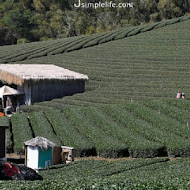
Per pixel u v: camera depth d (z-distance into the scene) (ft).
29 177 252.42
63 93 574.15
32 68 606.96
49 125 423.23
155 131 380.99
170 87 583.99
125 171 282.77
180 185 192.24
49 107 509.35
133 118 422.00
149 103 461.78
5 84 588.09
